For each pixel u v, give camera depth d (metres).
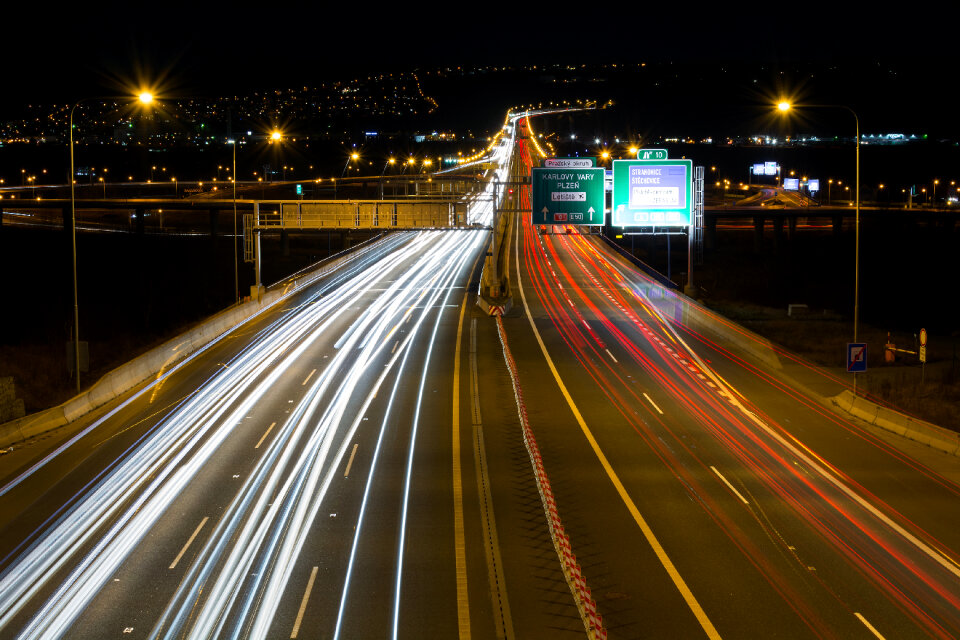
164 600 18.34
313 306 70.12
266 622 17.41
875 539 22.20
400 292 77.94
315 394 39.38
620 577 19.83
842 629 17.23
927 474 28.08
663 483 26.91
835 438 32.59
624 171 58.75
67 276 102.75
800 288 99.88
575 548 21.59
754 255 140.25
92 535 22.25
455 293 77.12
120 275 104.12
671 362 47.59
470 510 24.34
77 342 38.50
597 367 45.94
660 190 58.94
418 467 28.42
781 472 28.16
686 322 61.81
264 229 72.88
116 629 17.02
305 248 139.62
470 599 18.62
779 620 17.64
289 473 27.67
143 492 25.78
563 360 47.88
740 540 22.12
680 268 119.75
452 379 42.69
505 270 90.44
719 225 194.00
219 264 118.81
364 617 17.70
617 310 67.50
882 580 19.64
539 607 18.25
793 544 21.86
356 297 75.00
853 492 26.11
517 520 23.58
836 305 88.56
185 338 50.47
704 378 43.47
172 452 30.11
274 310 68.56
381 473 27.73
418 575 19.86
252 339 55.06
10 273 104.25
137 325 73.19
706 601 18.55
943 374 45.25
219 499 25.05
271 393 39.59
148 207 149.00
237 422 34.31
